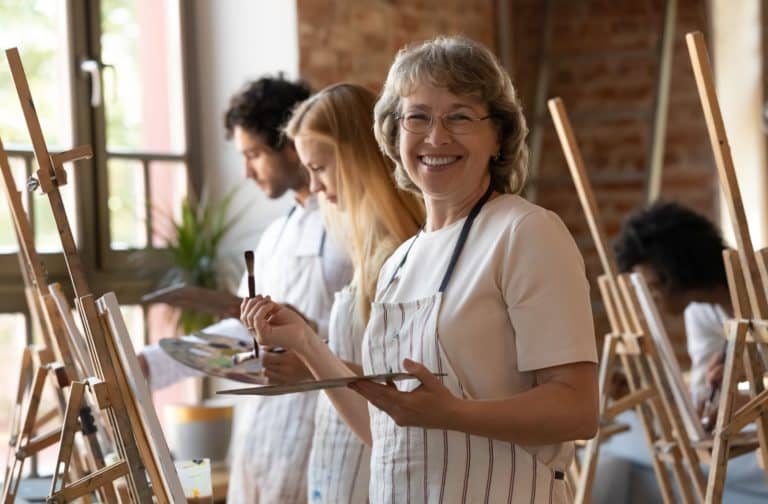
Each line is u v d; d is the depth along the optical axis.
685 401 3.36
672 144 6.64
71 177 5.05
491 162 2.28
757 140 6.61
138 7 5.29
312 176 3.10
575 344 2.05
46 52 5.00
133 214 5.25
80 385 2.35
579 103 6.72
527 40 6.79
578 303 2.08
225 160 5.41
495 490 2.15
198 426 4.86
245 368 2.98
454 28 5.97
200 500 2.41
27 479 4.28
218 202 5.43
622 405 3.38
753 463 3.95
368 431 2.61
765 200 6.59
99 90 5.09
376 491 2.29
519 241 2.11
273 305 2.58
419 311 2.21
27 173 4.93
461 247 2.21
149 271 5.21
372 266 2.88
